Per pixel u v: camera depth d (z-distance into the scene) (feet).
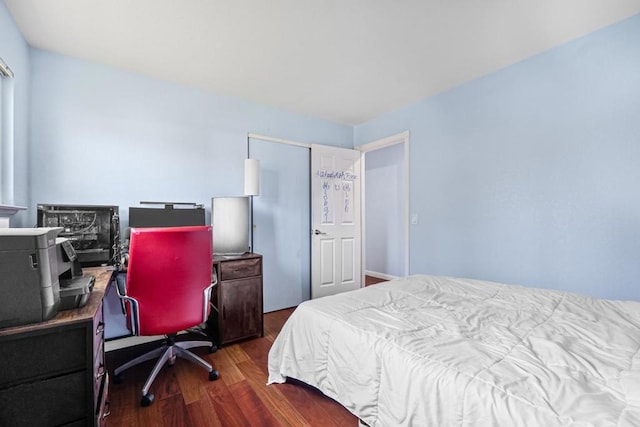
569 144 6.79
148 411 4.95
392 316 4.55
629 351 3.23
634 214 5.96
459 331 3.92
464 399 2.80
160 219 7.66
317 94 9.56
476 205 8.57
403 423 3.32
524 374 2.88
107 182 7.47
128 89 7.82
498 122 8.07
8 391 2.84
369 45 6.87
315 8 5.62
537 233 7.32
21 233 2.93
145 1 5.38
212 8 5.58
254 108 10.09
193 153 8.78
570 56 6.76
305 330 5.09
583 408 2.35
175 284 5.35
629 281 6.02
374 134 11.93
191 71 7.94
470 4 5.54
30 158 6.58
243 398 5.30
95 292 4.15
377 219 16.42
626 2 5.51
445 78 8.55
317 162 11.41
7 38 5.49
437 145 9.59
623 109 6.06
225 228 8.46
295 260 11.07
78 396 3.14
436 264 9.61
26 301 2.93
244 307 7.84
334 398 4.43
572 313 4.50
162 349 6.35
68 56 7.09
